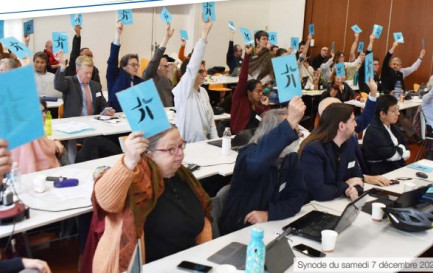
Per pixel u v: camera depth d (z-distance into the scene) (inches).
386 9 380.8
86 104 186.1
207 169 125.0
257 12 448.5
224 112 219.6
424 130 204.1
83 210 92.5
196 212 83.3
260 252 63.6
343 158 112.4
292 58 82.7
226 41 428.5
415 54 366.9
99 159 128.3
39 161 118.9
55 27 325.1
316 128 112.3
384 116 149.8
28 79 44.8
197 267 70.3
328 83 297.0
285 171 92.4
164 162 74.0
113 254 68.5
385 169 151.6
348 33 408.5
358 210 91.0
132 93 63.2
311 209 101.3
